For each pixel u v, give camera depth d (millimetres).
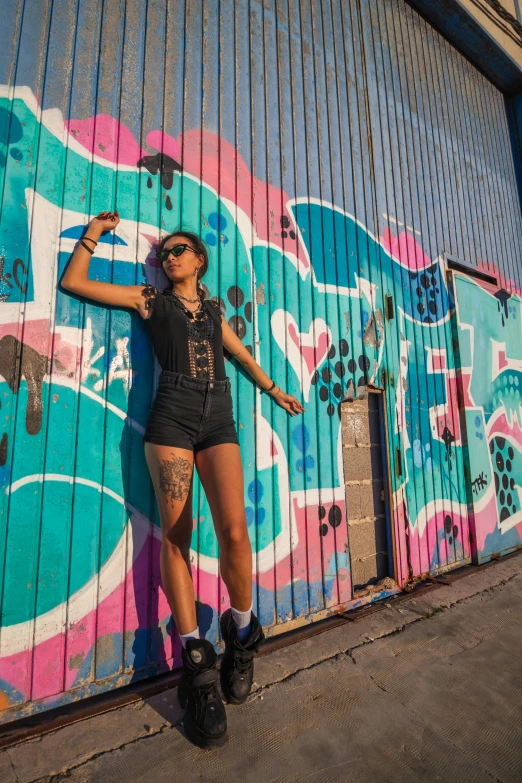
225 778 1494
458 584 3410
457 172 4793
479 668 2262
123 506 2039
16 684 1711
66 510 1904
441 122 4688
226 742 1634
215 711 1639
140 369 2170
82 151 2145
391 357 3496
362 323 3307
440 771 1593
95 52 2264
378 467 3340
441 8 4621
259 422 2562
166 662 2057
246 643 1818
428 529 3566
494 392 4555
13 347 1857
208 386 1988
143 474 2111
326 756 1615
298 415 2771
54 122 2086
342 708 1876
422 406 3725
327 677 2080
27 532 1811
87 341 2039
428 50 4703
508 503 4441
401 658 2289
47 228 2000
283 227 2914
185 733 1677
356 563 3049
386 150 3875
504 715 1918
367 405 3354
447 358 4113
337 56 3572
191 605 1810
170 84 2510
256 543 2453
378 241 3590
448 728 1812
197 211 2504
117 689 1953
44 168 2027
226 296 2545
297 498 2676
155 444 1894
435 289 4125
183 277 2148
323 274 3098
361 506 3158
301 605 2590
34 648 1766
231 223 2643
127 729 1687
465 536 3928
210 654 1740
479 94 5477
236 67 2844
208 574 2248
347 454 3135
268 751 1619
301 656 2252
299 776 1521
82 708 1804
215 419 1999
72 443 1951
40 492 1855
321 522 2771
